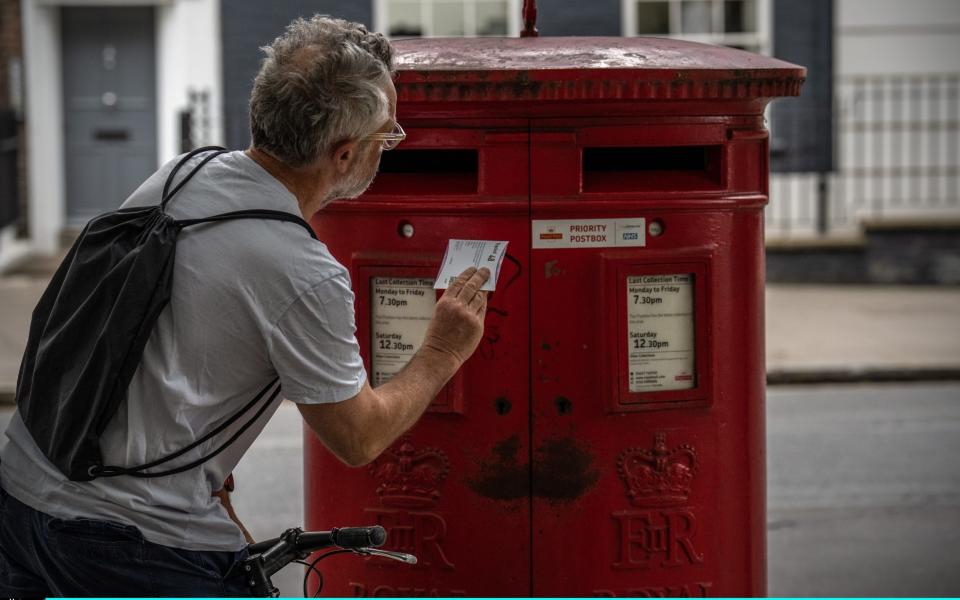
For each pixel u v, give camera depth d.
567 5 14.96
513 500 3.22
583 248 3.14
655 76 3.02
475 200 3.13
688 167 3.58
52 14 14.77
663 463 3.22
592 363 3.17
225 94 14.93
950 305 13.83
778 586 5.78
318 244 2.66
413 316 3.18
